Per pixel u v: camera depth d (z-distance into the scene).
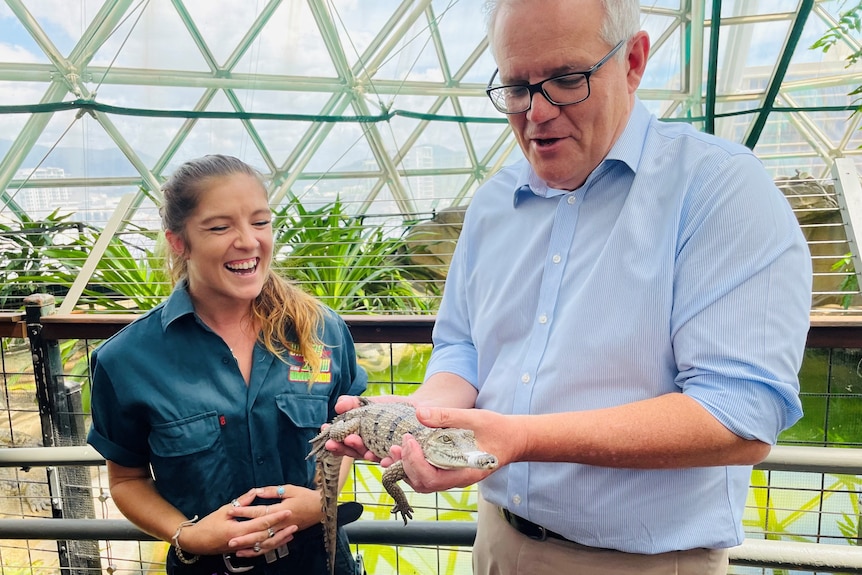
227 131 8.81
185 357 2.25
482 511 2.26
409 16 7.77
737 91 8.28
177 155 9.00
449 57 8.34
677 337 1.73
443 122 9.06
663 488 1.79
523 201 2.18
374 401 2.31
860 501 4.02
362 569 2.52
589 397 1.86
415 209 10.23
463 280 2.42
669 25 7.64
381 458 2.01
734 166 1.70
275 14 7.65
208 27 7.65
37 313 3.33
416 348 5.66
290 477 2.34
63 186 8.96
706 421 1.58
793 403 1.60
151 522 2.20
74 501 3.60
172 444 2.17
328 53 8.20
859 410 4.34
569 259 1.96
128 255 5.56
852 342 2.77
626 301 1.80
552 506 1.90
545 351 1.95
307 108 8.84
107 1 7.14
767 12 7.16
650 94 8.56
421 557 4.50
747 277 1.60
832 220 6.35
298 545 2.28
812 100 8.34
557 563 1.96
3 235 5.43
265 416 2.27
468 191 10.23
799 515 4.09
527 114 1.79
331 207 7.53
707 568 1.83
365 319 3.23
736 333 1.60
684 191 1.76
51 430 3.44
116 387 2.18
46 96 8.15
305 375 2.36
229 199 2.15
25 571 4.45
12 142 8.20
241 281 2.23
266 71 8.30
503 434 1.60
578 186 1.99
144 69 7.97
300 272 5.59
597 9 1.67
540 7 1.68
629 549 1.83
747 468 1.94
